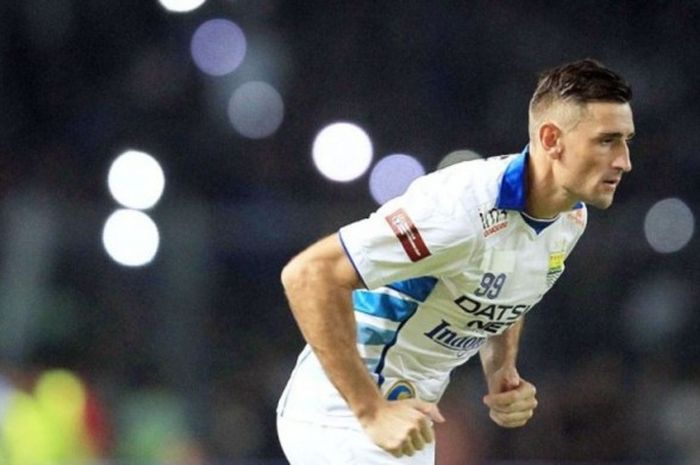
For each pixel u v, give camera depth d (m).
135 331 23.42
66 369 23.19
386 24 27.16
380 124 27.12
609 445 22.38
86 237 23.55
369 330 10.30
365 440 10.33
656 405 23.09
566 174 9.80
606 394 22.69
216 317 24.03
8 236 23.39
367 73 27.25
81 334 23.39
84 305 23.58
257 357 23.98
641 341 24.77
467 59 27.09
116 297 23.62
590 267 25.06
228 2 26.97
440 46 27.11
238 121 27.09
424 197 9.76
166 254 23.02
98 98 27.62
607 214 25.23
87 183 26.80
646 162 26.61
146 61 27.53
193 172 27.06
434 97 27.09
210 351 23.47
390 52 27.20
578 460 22.30
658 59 26.75
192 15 27.27
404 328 10.28
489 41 27.00
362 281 9.70
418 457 10.45
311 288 9.66
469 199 9.77
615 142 9.76
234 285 24.14
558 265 10.38
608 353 24.67
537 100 9.96
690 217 25.00
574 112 9.73
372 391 9.77
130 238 22.22
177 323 22.92
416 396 10.49
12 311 22.98
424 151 27.00
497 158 10.09
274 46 26.97
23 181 26.59
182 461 21.84
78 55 27.62
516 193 9.80
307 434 10.52
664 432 22.64
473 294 10.01
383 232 9.64
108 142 27.27
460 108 27.09
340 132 22.91
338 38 27.12
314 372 10.64
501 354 11.32
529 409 11.34
